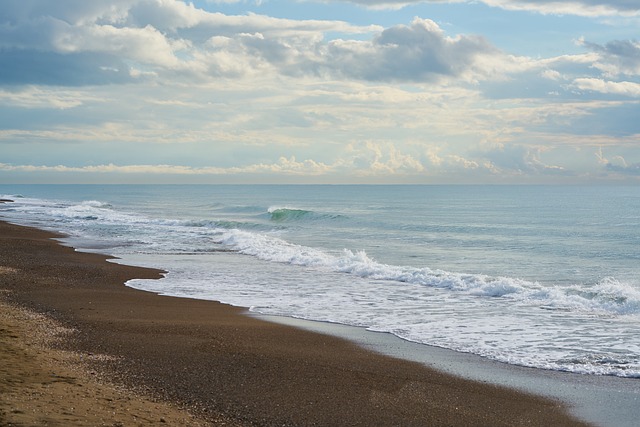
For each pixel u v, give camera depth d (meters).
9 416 6.72
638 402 9.43
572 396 9.70
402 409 8.87
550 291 19.14
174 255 29.92
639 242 35.88
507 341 13.46
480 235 41.28
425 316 16.25
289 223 51.16
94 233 40.94
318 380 10.19
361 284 21.59
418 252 32.25
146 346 12.05
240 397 9.05
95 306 16.52
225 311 16.56
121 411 7.65
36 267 24.25
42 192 178.50
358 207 80.44
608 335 14.07
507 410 8.98
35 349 11.05
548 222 51.28
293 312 16.64
